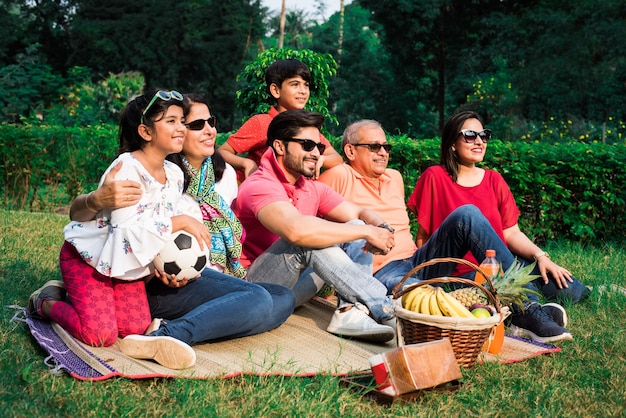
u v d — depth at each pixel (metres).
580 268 7.11
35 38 40.00
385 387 3.46
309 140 4.62
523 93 24.05
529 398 3.64
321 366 3.86
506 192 5.69
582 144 9.04
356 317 4.44
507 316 4.54
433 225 5.64
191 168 4.45
